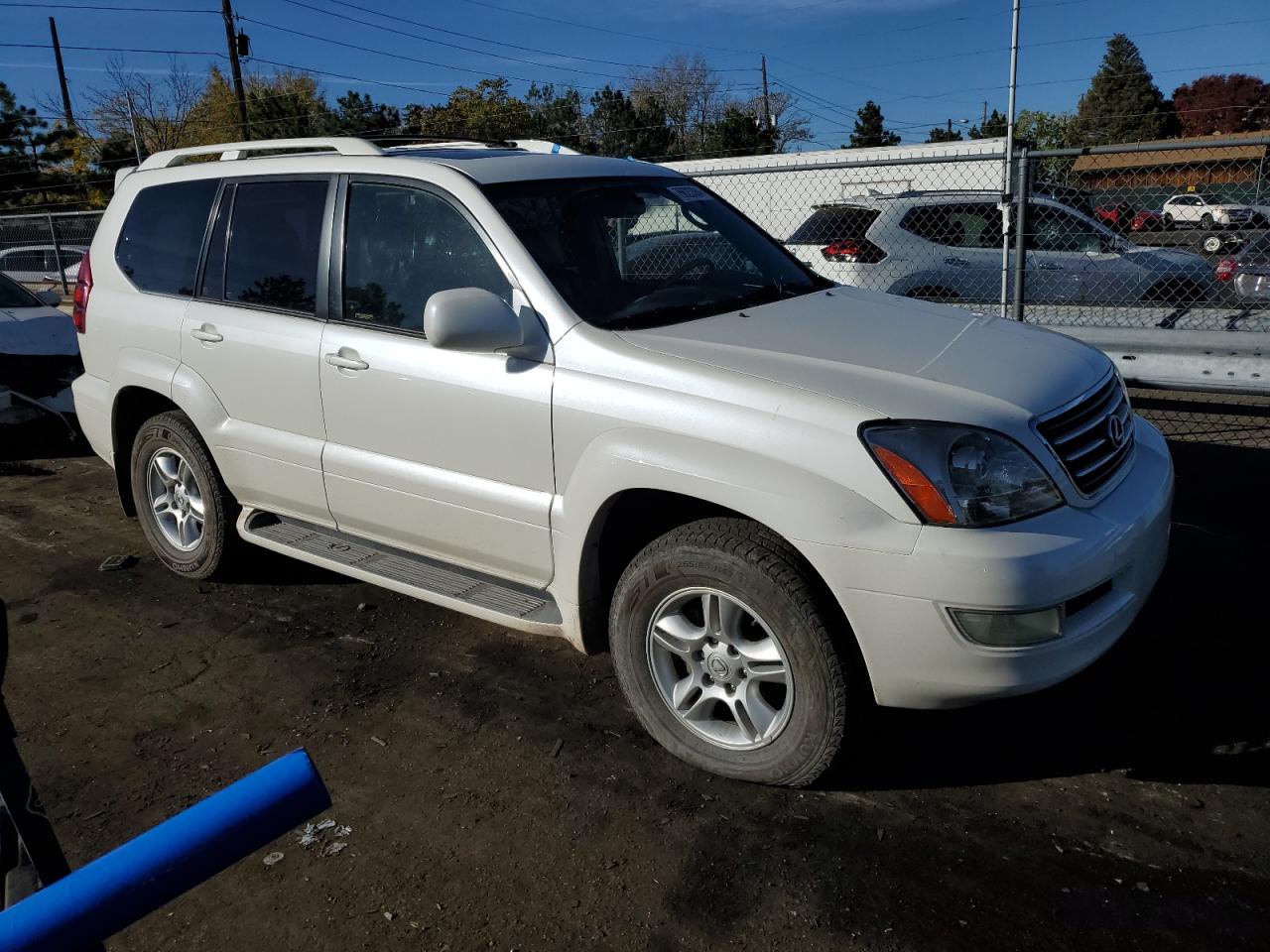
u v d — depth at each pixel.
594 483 3.12
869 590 2.67
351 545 4.16
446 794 3.11
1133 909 2.52
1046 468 2.78
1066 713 3.41
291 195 4.09
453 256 3.56
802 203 13.66
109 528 5.68
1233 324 6.59
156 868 1.06
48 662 4.07
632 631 3.16
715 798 3.04
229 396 4.25
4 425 7.20
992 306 7.53
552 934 2.53
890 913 2.55
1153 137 59.44
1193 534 4.84
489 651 4.02
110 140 32.00
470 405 3.42
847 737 2.85
